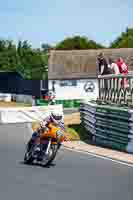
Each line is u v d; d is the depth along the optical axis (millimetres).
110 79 47969
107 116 37906
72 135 44125
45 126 27984
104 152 34531
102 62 52438
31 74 145250
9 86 128125
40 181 23500
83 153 34219
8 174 25531
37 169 27172
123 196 20109
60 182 23250
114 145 36406
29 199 19422
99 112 39906
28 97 114000
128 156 32219
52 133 27469
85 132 47281
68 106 112438
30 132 50906
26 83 118875
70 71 120000
